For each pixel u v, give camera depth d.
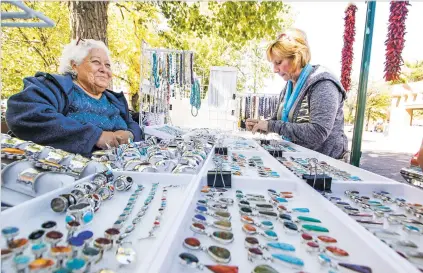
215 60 7.00
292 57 1.82
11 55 5.33
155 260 0.37
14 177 0.66
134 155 1.13
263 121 1.80
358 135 2.25
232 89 4.93
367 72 2.14
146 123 3.10
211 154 1.35
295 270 0.42
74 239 0.41
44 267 0.34
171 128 2.65
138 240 0.48
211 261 0.43
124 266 0.39
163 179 0.86
